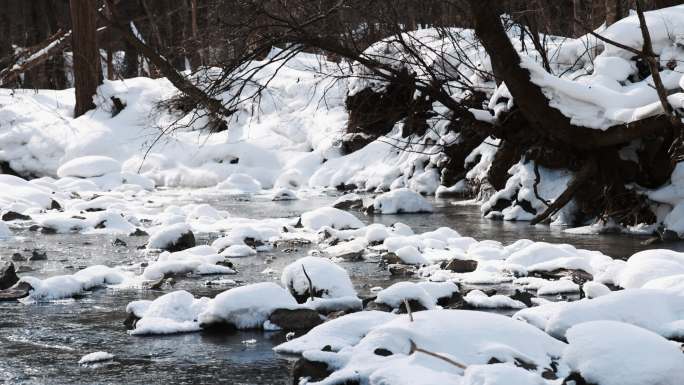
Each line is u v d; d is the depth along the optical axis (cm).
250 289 943
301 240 1548
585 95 1570
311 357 708
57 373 771
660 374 620
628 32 1759
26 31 4475
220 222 1841
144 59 4391
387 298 943
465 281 1156
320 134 2953
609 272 1097
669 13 1784
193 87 1784
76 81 3366
